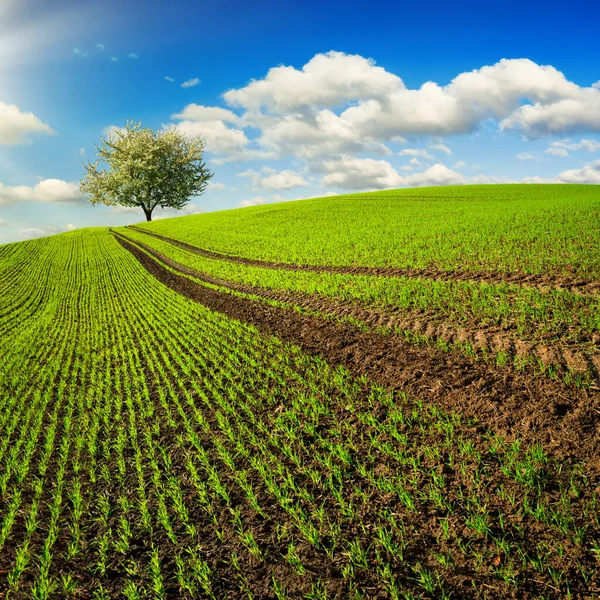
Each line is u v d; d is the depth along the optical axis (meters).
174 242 42.69
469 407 7.24
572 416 6.38
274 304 16.41
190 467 6.77
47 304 24.02
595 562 4.28
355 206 52.03
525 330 9.72
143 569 5.04
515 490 5.35
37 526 5.94
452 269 17.20
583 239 19.00
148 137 71.88
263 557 4.95
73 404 10.00
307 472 6.35
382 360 9.66
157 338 14.95
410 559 4.70
